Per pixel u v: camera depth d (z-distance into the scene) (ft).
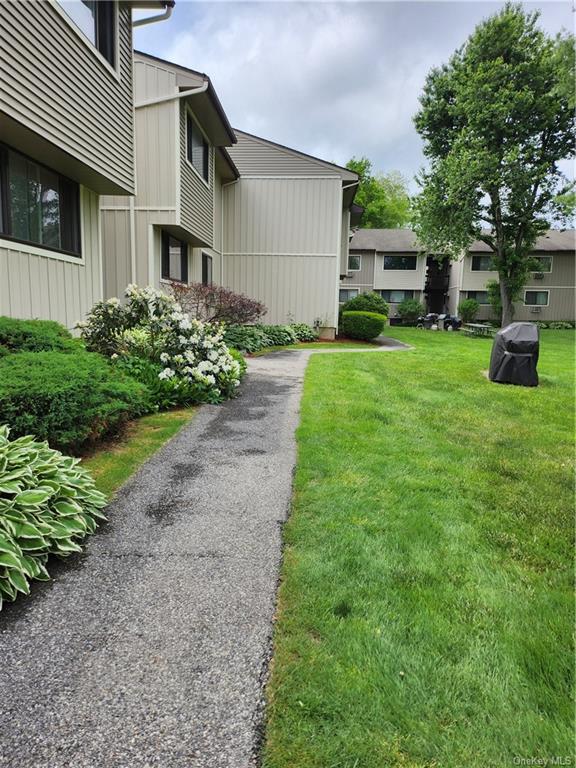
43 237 19.48
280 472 11.24
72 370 11.62
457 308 94.48
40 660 5.34
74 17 17.85
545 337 64.80
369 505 9.57
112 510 9.14
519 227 72.95
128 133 23.11
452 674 5.28
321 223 46.37
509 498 10.36
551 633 6.02
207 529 8.46
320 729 4.55
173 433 14.11
